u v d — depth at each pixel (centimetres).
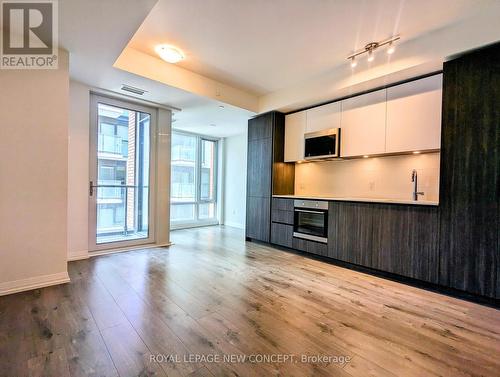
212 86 374
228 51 294
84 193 338
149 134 409
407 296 237
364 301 225
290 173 454
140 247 399
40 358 142
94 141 351
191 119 491
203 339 164
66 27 214
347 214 318
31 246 236
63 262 253
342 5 213
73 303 209
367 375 135
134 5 188
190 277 275
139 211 403
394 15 226
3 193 223
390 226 279
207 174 665
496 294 214
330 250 336
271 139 433
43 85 240
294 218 386
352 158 375
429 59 251
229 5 215
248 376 133
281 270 306
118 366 138
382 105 315
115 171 375
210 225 658
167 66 325
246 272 296
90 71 293
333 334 173
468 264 229
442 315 202
